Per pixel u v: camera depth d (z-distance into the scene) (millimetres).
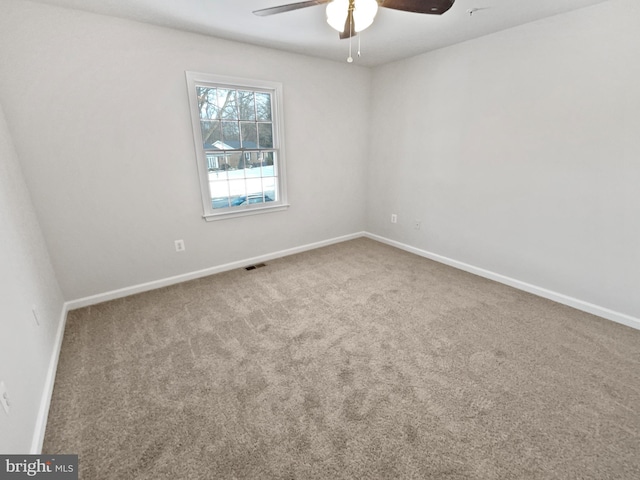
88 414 1570
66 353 2041
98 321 2426
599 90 2227
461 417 1538
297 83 3467
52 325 2100
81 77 2332
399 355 2006
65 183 2422
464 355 2000
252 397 1674
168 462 1323
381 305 2656
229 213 3316
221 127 3133
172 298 2807
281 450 1375
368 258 3832
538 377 1802
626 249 2268
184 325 2367
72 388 1741
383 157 4172
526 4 2168
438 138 3438
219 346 2111
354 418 1537
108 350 2072
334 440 1421
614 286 2361
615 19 2090
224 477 1259
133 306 2660
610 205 2299
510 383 1759
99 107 2441
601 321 2387
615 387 1720
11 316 1426
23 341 1510
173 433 1462
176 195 2965
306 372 1859
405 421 1519
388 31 2682
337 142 4020
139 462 1324
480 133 3033
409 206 3965
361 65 3910
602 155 2283
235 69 3006
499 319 2424
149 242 2912
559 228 2607
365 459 1332
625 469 1279
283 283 3115
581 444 1390
